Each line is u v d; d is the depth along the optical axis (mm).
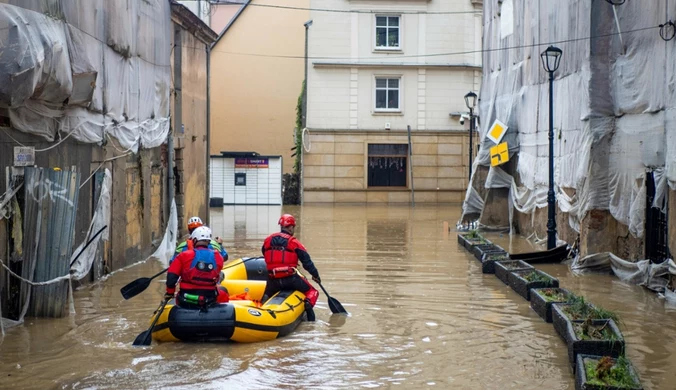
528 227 21656
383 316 10953
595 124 14945
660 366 8367
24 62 9336
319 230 23609
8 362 8305
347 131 34969
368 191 35219
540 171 20062
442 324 10445
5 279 10070
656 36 12883
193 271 9156
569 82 17266
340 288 13234
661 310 11375
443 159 35281
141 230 16547
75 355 8609
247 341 9227
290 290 10672
